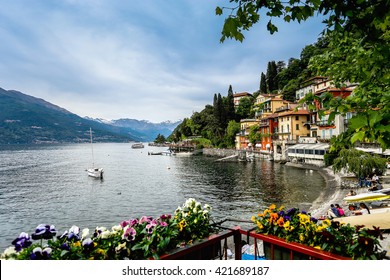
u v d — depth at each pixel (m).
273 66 123.88
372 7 2.72
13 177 52.84
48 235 3.11
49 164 82.00
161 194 34.12
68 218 24.67
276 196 29.23
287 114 62.00
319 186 32.66
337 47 5.32
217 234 3.81
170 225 3.53
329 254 3.22
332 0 2.79
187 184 40.91
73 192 36.94
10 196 34.59
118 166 74.69
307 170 46.56
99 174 50.53
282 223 3.74
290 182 36.53
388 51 2.82
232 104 119.06
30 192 37.25
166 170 62.12
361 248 3.18
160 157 111.81
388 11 2.51
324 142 48.12
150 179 47.97
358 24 2.85
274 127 71.00
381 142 2.24
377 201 17.83
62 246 2.87
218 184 39.50
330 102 3.17
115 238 3.26
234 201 28.31
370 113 2.14
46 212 26.73
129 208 27.73
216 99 130.88
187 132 152.75
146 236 3.32
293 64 112.06
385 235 10.33
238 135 96.25
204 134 137.50
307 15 2.99
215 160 80.50
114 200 31.42
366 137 2.28
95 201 31.14
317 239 3.46
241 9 3.02
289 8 3.17
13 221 24.00
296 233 3.66
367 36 2.91
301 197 27.88
